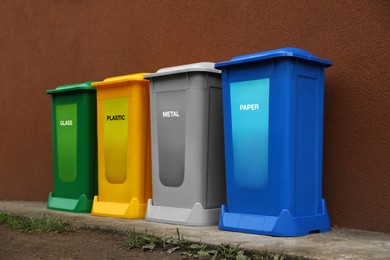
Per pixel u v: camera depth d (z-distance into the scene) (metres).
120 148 5.94
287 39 5.67
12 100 9.02
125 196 5.90
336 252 3.84
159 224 5.33
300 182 4.68
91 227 5.27
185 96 5.29
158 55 7.02
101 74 7.72
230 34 6.22
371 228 4.94
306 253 3.80
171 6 6.88
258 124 4.71
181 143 5.32
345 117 5.16
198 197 5.22
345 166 5.14
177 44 6.80
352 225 5.06
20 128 8.88
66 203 6.67
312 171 4.82
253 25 6.00
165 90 5.46
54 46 8.37
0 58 9.16
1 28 9.13
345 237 4.52
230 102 4.92
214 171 5.35
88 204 6.48
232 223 4.84
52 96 6.87
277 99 4.57
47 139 8.42
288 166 4.54
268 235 4.56
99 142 6.17
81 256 4.16
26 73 8.79
